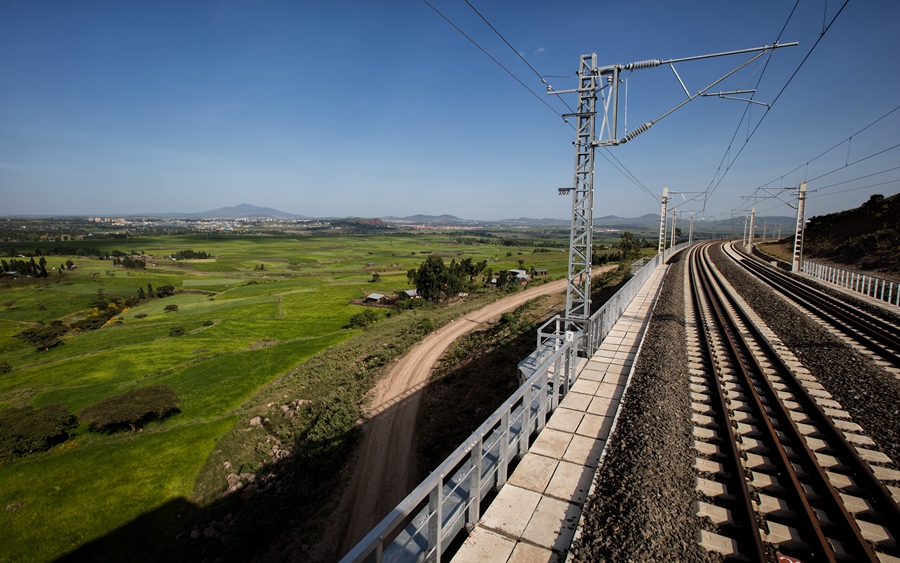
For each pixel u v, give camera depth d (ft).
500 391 70.64
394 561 14.19
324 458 67.31
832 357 40.81
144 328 222.28
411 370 100.83
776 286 94.12
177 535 63.67
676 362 39.45
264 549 53.26
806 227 234.17
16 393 137.69
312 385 107.34
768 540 17.11
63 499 74.59
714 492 19.92
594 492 19.26
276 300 278.87
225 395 115.85
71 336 215.51
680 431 25.66
